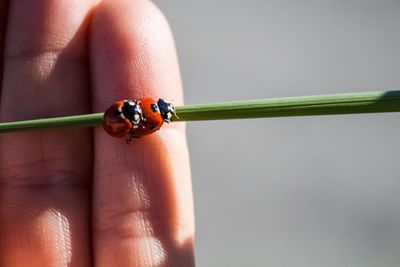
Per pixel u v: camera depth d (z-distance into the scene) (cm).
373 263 22
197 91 25
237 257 22
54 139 16
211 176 23
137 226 16
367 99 13
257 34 27
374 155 24
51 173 16
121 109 15
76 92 17
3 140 16
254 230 22
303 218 23
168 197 16
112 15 16
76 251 16
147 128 15
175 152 16
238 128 24
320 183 23
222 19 27
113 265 16
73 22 17
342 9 28
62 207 16
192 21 27
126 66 16
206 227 22
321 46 27
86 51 17
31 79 16
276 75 26
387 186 23
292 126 24
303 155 23
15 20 17
